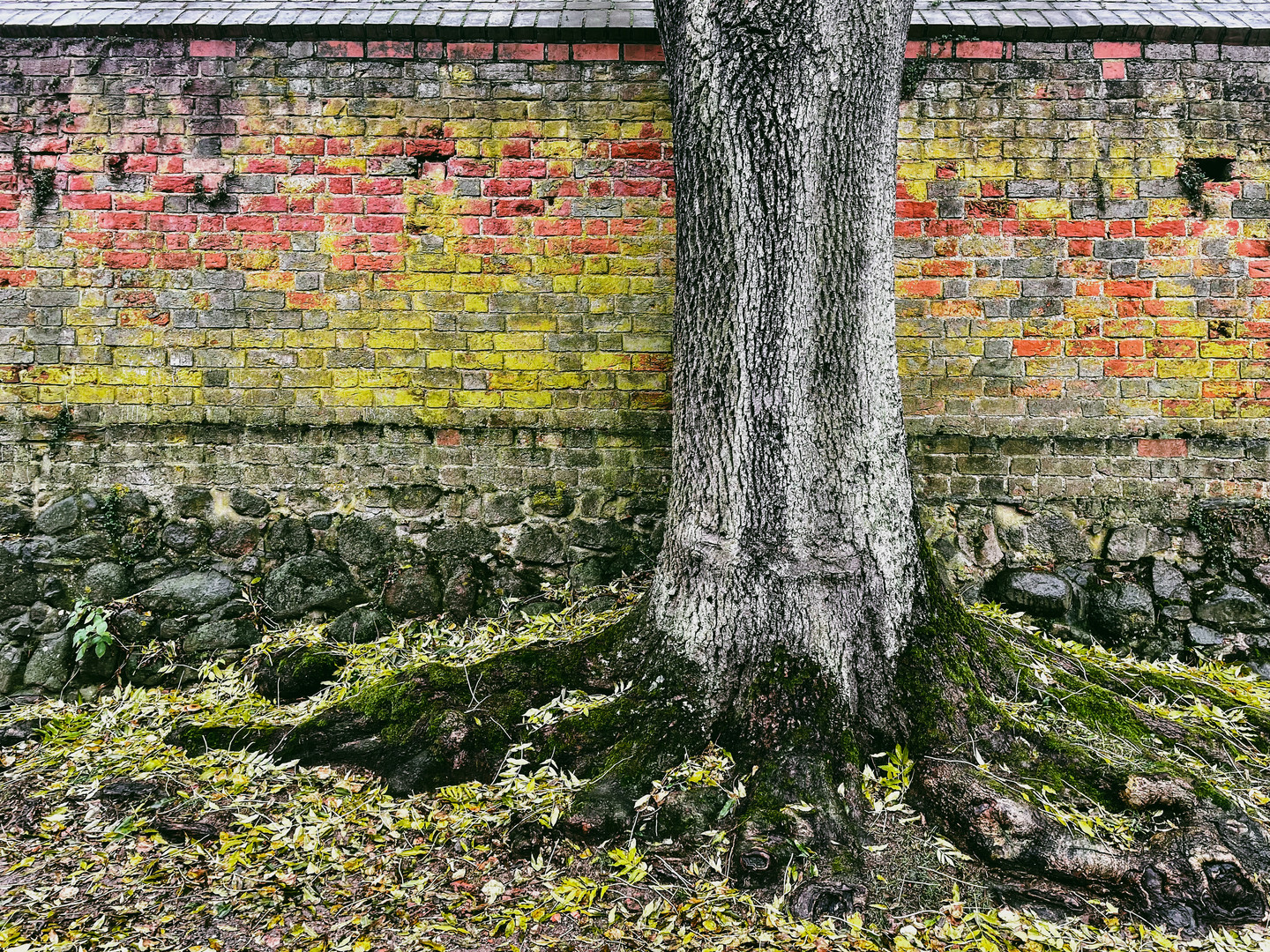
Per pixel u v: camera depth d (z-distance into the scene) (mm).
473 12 4145
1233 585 4070
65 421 4117
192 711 3570
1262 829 2711
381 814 2941
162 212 4105
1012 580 4066
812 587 2992
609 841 2742
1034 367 4148
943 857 2660
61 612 4008
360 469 4176
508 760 3027
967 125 4113
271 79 4078
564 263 4137
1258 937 2453
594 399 4168
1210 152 4090
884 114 3014
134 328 4125
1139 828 2695
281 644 3920
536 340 4156
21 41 4066
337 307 4137
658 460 4172
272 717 3467
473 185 4125
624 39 4086
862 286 2996
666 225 4125
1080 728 3045
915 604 3100
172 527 4133
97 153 4086
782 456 2975
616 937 2436
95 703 3836
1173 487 4137
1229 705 3410
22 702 3871
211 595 4016
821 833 2646
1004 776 2824
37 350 4113
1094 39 4086
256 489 4164
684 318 3121
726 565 3014
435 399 4160
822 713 2922
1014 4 4223
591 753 3031
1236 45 4082
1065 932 2469
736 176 2920
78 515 4098
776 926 2422
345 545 4156
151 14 4090
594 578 4172
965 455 4180
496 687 3326
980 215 4133
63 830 2900
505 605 4117
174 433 4145
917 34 4086
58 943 2379
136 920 2486
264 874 2678
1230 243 4094
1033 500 4164
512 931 2463
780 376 2955
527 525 4195
